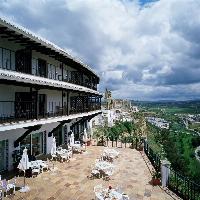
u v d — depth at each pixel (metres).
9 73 16.62
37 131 21.14
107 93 76.06
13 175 16.89
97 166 17.44
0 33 16.03
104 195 12.96
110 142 29.92
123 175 17.50
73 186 15.31
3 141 17.39
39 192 14.29
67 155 20.94
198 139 107.25
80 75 32.62
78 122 29.19
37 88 17.56
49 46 19.31
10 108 18.05
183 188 14.11
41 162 17.81
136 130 58.34
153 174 16.42
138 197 13.88
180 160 59.88
